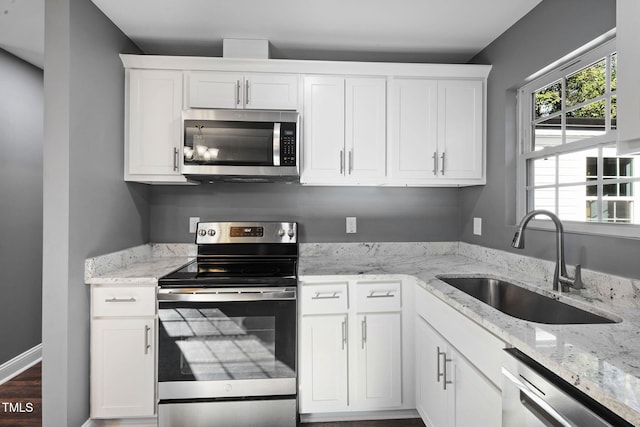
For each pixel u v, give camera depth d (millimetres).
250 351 2037
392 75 2469
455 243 2910
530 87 2213
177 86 2383
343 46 2545
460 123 2512
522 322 1272
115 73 2275
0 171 2699
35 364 2988
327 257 2795
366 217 2861
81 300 1958
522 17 2158
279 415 2035
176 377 2006
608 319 1368
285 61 2377
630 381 837
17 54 2807
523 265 2100
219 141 2307
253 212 2805
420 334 2088
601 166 1717
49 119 1832
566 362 943
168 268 2301
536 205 2197
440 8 2076
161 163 2389
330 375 2152
